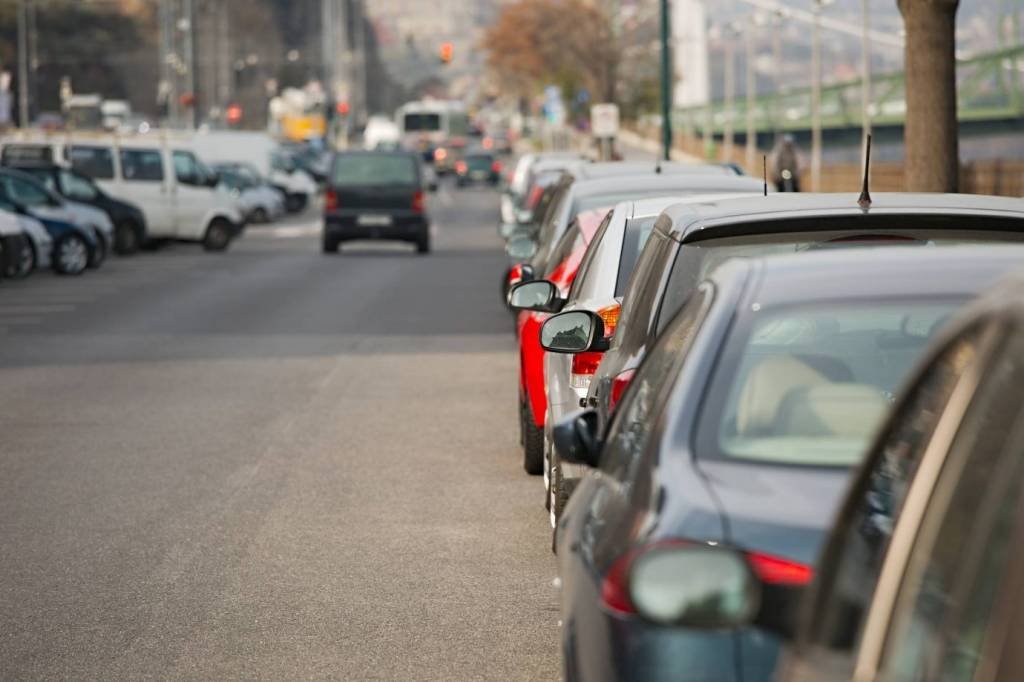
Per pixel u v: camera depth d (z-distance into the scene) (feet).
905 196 49.62
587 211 86.94
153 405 109.91
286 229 405.18
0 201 239.91
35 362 134.82
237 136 489.67
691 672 27.40
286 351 141.69
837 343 35.68
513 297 79.20
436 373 126.62
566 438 38.34
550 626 55.98
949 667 20.93
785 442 30.81
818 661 23.77
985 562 20.70
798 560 27.63
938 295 32.60
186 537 69.92
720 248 48.65
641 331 51.11
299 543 68.64
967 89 498.69
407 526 71.92
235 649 53.36
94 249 246.88
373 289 210.38
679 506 28.94
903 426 24.62
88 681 50.06
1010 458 20.85
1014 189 262.88
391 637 54.75
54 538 69.97
